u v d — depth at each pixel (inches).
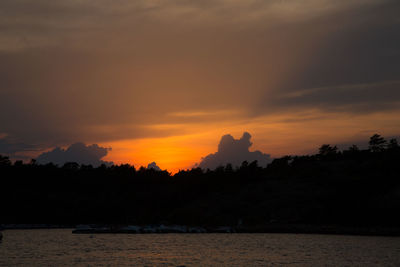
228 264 2433.6
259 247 3563.0
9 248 3260.3
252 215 7864.2
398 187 7440.9
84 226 7362.2
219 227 6722.4
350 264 2436.0
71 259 2576.3
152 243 3954.2
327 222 6850.4
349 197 7485.2
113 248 3376.0
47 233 5767.7
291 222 7130.9
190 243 3991.1
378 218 6505.9
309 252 3117.6
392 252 3112.7
